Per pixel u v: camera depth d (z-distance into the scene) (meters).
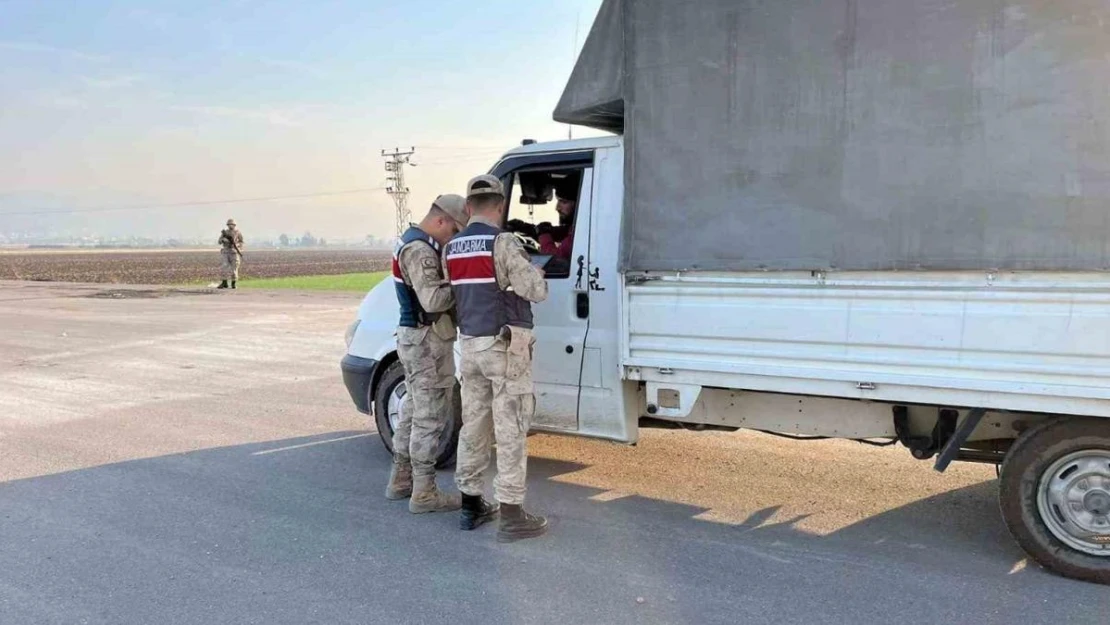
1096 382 3.44
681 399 4.41
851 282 3.86
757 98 4.00
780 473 5.43
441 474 5.52
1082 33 3.35
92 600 3.66
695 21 4.14
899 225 3.73
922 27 3.63
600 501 4.93
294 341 12.74
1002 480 3.83
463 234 4.27
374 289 6.01
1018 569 3.85
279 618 3.46
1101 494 3.61
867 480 5.25
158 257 100.00
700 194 4.18
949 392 3.74
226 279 26.45
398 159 50.28
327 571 3.94
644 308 4.41
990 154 3.53
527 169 5.10
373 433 6.78
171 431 6.88
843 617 3.38
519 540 4.29
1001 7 3.47
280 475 5.58
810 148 3.90
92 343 12.64
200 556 4.14
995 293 3.58
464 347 4.29
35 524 4.65
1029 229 3.49
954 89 3.58
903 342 3.78
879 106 3.74
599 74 4.61
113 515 4.79
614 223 4.74
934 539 4.25
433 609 3.52
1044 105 3.43
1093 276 3.40
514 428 4.25
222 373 9.84
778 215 4.00
